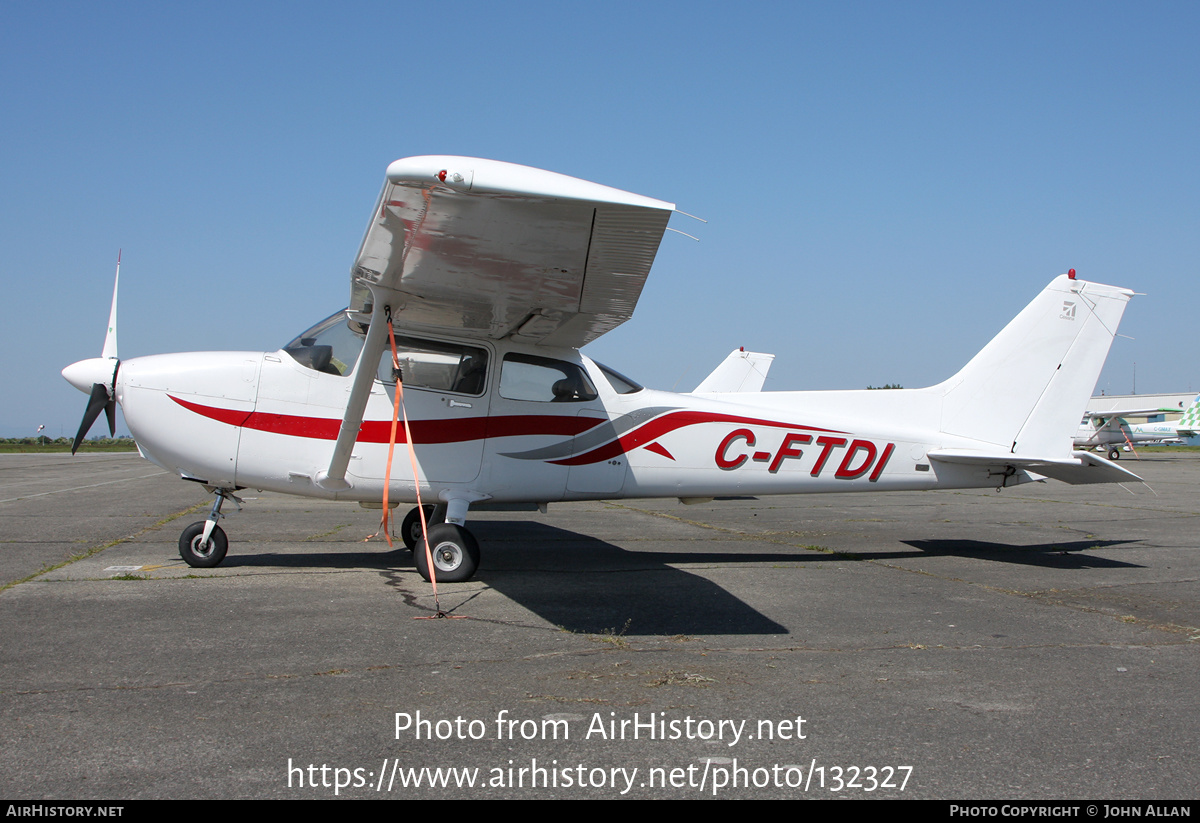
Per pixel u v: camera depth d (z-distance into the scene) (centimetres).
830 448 674
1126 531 908
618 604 491
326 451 577
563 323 560
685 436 647
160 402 565
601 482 631
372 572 591
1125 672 359
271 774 244
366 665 355
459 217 392
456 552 559
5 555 654
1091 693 329
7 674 335
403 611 462
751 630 430
